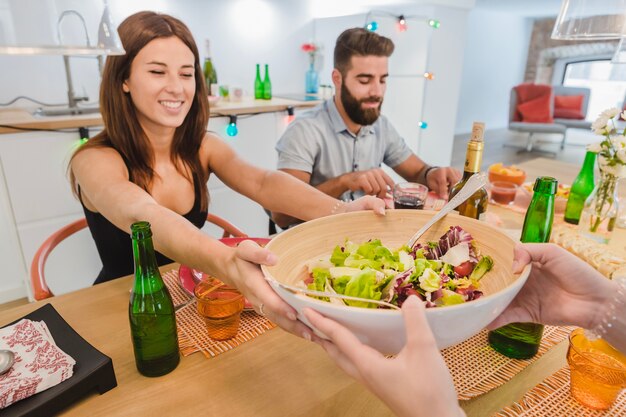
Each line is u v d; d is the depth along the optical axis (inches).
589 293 23.2
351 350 17.0
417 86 135.0
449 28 136.9
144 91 43.5
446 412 15.5
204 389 24.2
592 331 23.7
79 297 32.8
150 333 24.4
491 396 23.7
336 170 68.9
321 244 27.9
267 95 119.7
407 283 21.9
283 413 22.6
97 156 43.4
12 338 24.8
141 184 46.9
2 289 88.3
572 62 335.6
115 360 26.3
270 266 22.4
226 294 28.5
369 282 21.3
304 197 44.6
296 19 137.7
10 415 20.4
